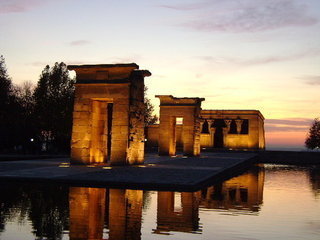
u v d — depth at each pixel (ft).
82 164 83.66
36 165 79.00
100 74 85.66
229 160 114.01
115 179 54.60
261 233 30.27
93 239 27.73
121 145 83.30
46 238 27.63
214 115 224.94
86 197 43.73
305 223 34.37
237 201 46.34
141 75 91.20
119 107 84.07
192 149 140.97
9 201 40.63
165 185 51.13
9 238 27.32
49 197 43.24
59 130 167.43
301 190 60.29
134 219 34.40
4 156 128.77
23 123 167.43
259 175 90.43
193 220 34.50
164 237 28.53
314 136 244.22
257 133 216.54
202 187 55.06
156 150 192.44
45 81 169.17
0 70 149.89
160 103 145.18
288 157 171.01
